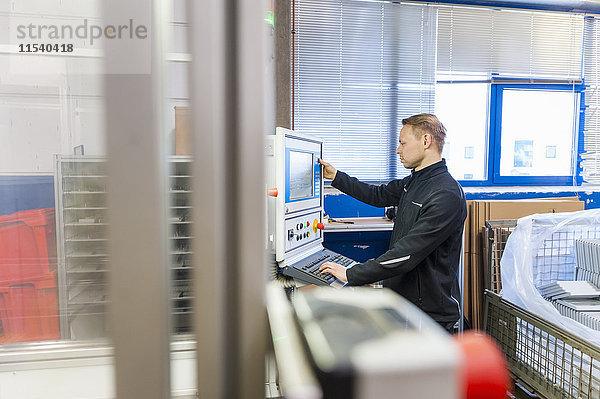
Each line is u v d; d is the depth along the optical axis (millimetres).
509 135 3102
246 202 318
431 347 288
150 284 298
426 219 1649
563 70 3074
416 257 1621
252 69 312
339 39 2801
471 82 2988
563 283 2035
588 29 3068
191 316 318
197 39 303
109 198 293
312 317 333
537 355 1764
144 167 292
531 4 2969
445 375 281
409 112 2930
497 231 2455
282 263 1487
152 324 300
